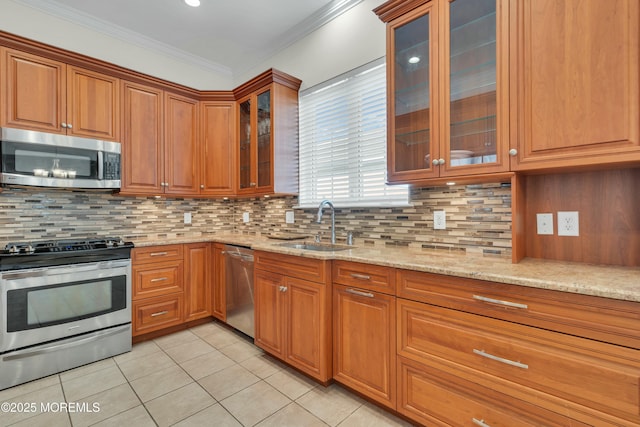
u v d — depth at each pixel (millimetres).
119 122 2709
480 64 1602
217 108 3273
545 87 1367
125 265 2510
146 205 3180
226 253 2879
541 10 1377
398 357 1606
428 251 2016
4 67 2186
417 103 1828
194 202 3525
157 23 2879
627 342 1007
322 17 2713
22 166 2193
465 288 1366
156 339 2725
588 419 1076
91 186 2488
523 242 1642
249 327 2623
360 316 1777
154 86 2941
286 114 2852
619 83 1198
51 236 2631
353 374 1822
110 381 2055
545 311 1161
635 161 1192
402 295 1586
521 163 1438
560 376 1132
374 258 1727
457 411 1401
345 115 2559
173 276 2842
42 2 2551
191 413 1727
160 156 2969
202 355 2418
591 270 1340
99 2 2582
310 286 1974
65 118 2430
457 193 1923
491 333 1298
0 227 2398
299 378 2082
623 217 1416
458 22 1655
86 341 2285
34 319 2096
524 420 1217
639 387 985
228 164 3275
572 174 1536
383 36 2297
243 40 3160
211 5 2629
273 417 1693
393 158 1888
